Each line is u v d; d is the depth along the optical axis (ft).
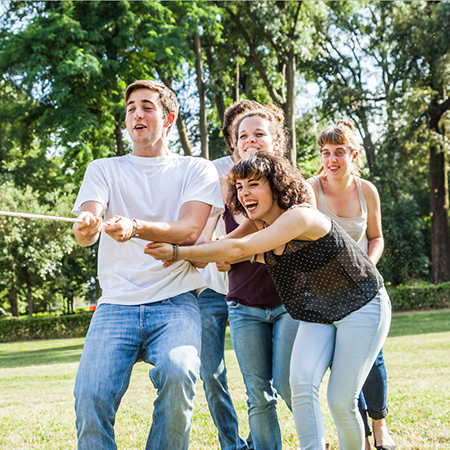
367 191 11.34
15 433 13.17
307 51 60.44
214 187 8.48
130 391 19.17
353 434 8.05
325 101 77.71
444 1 66.13
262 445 9.49
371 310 8.20
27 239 65.77
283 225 7.90
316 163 81.15
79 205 8.03
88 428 6.92
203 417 13.70
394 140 72.23
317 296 8.33
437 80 66.90
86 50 49.67
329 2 77.97
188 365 7.11
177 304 7.83
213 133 73.46
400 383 17.04
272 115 10.44
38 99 55.06
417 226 79.20
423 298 66.39
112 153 63.67
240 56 65.41
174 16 56.18
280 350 9.39
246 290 9.51
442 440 10.45
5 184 68.33
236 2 59.77
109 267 8.04
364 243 11.67
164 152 8.69
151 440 7.34
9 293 84.02
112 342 7.40
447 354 24.08
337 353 8.16
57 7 54.39
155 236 7.57
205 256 7.79
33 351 50.93
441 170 72.90
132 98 8.41
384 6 78.59
